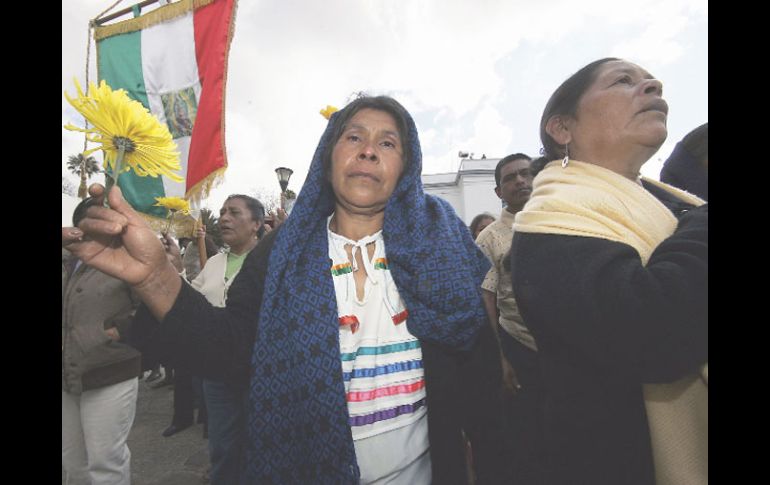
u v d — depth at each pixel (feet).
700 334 2.27
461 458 3.57
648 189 3.49
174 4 9.23
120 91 2.64
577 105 3.20
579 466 2.96
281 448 3.20
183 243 17.94
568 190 3.00
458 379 3.66
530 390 7.17
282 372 3.24
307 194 3.75
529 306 2.96
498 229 8.14
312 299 3.37
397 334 3.62
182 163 8.93
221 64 8.71
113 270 2.83
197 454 10.37
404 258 3.51
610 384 2.82
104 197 2.75
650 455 2.79
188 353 3.10
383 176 3.63
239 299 3.63
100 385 6.47
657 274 2.36
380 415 3.42
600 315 2.47
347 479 3.08
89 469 6.63
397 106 3.92
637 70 3.08
